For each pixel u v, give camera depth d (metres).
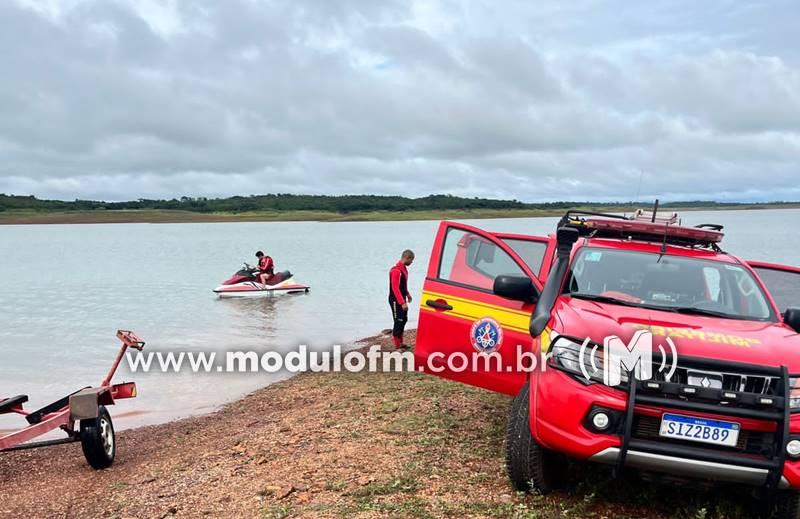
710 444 4.05
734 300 5.26
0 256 57.84
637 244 5.88
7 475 7.09
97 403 6.74
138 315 20.97
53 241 97.38
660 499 4.77
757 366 4.08
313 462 5.98
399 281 13.27
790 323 4.87
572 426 4.27
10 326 18.89
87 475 6.86
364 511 4.68
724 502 4.62
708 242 5.96
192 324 19.02
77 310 22.38
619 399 4.18
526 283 5.49
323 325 18.64
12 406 7.21
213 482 5.78
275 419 8.43
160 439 8.41
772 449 3.98
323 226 174.12
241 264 46.84
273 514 4.77
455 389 8.95
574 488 4.98
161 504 5.39
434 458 5.85
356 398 9.02
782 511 4.26
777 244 54.94
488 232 6.25
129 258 54.31
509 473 4.89
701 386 4.09
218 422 9.09
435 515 4.55
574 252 5.78
